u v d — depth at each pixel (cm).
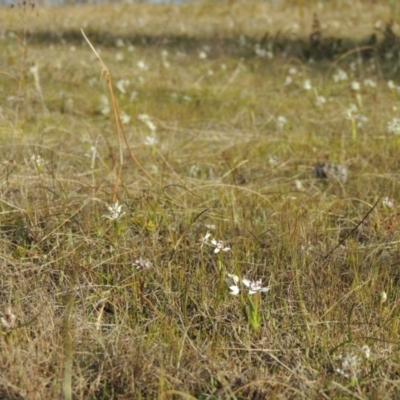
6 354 383
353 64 1228
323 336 416
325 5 2052
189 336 430
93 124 913
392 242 532
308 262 505
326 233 565
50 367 385
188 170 729
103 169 696
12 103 945
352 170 754
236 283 432
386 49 1355
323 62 1358
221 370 387
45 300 450
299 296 455
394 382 370
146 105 1026
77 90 1113
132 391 367
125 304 459
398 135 782
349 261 513
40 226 560
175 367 386
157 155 783
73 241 528
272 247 527
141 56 1438
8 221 563
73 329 414
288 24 1752
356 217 602
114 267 491
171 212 583
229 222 573
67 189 641
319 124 943
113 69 1288
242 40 1538
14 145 686
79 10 2155
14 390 360
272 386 375
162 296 466
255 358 407
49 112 949
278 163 764
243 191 654
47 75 1164
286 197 634
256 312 423
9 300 436
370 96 1058
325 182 708
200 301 462
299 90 1149
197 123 950
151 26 1808
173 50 1509
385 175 691
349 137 868
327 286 477
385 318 434
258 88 1178
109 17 1972
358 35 1566
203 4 2178
